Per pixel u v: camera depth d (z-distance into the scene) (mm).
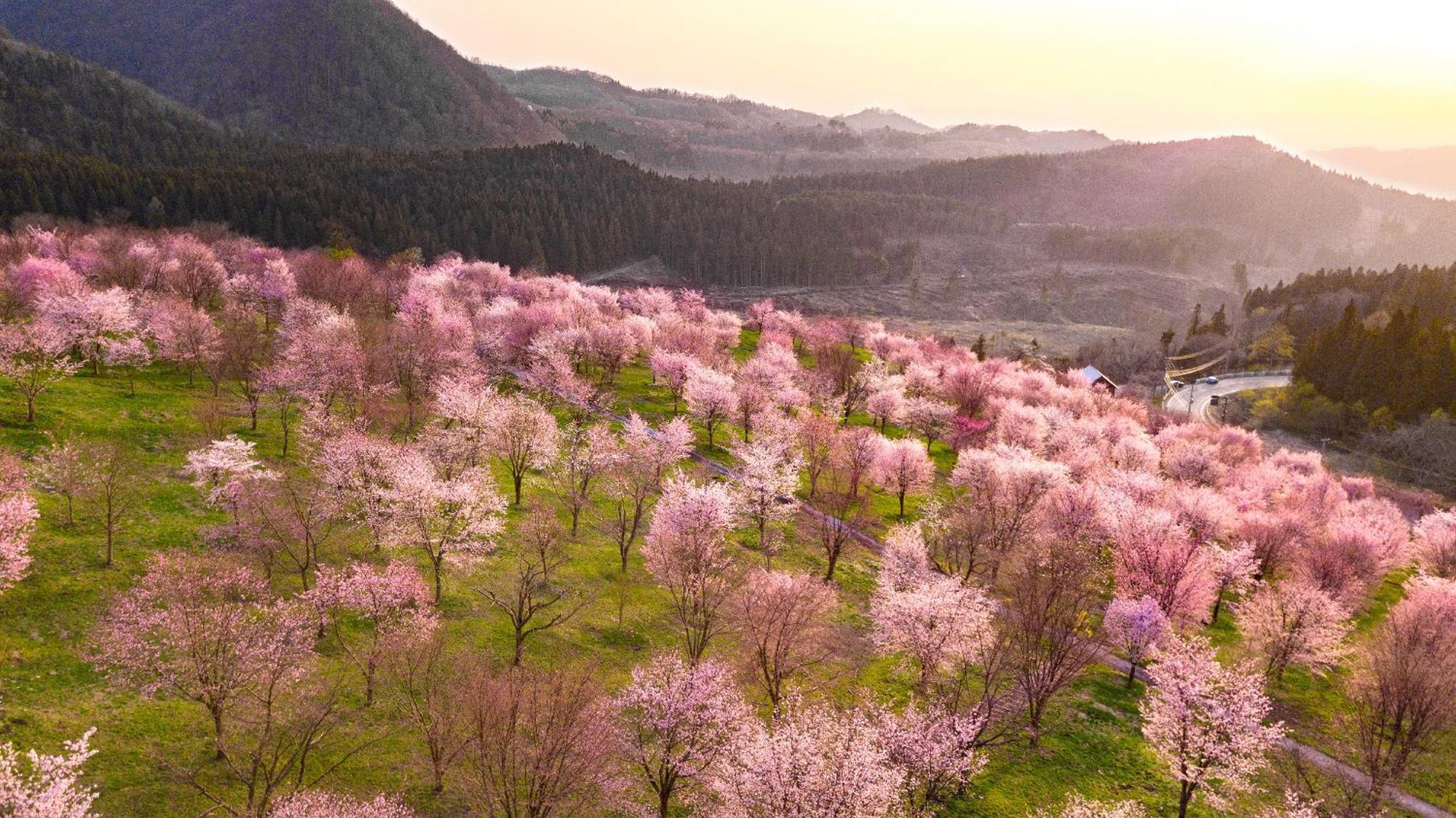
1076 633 49250
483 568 55938
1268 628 57125
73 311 78000
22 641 39906
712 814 35312
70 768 27469
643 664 48125
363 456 57000
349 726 38375
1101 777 43812
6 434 61219
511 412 70250
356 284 119562
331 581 43906
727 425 97812
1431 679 43906
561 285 150750
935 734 39938
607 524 68188
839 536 64188
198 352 80188
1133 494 79750
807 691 47188
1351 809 41719
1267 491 95062
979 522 66062
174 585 40375
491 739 32312
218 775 34156
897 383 112875
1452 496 120188
